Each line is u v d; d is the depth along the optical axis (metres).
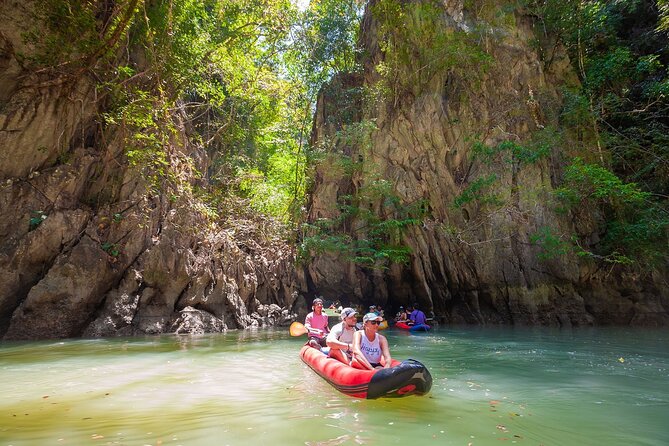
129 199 11.44
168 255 11.28
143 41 11.88
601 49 17.00
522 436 3.28
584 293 14.17
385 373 4.21
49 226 9.89
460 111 16.44
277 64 18.91
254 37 16.08
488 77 16.44
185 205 12.54
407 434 3.31
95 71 11.12
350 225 17.23
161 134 12.16
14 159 10.02
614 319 13.65
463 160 16.25
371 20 19.66
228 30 14.91
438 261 15.65
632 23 16.81
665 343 9.05
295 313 15.42
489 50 16.52
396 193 16.33
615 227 14.02
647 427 3.51
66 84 10.59
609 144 15.09
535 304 14.11
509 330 12.29
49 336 9.68
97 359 7.05
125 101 11.67
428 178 16.11
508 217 14.88
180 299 11.66
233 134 17.53
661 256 13.38
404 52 17.05
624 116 15.61
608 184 13.16
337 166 17.56
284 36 15.85
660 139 14.61
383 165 16.88
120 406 4.20
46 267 9.96
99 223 10.77
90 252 10.23
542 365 6.51
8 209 9.71
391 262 16.25
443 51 16.22
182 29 12.45
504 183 15.27
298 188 18.73
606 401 4.36
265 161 20.84
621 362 6.74
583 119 15.27
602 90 15.90
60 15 9.65
